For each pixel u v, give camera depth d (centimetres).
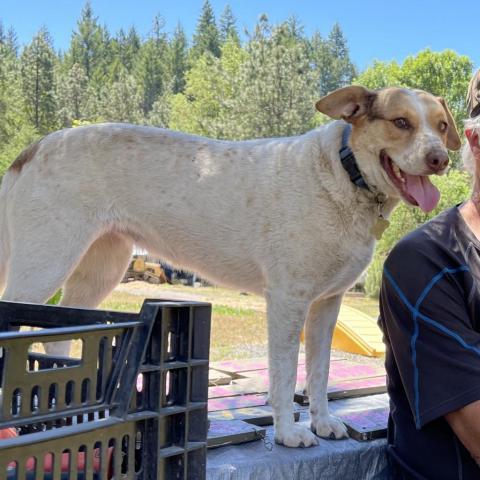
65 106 6275
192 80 6172
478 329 188
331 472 235
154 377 138
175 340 144
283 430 246
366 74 6512
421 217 1845
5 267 334
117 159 316
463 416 176
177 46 9894
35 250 311
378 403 309
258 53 3628
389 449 225
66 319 168
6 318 179
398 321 193
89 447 127
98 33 10525
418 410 182
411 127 264
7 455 113
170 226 313
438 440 196
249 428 244
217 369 391
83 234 313
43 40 6178
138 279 2198
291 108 3416
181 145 319
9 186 334
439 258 190
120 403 133
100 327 130
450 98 6088
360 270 288
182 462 143
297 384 343
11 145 4700
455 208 208
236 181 302
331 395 314
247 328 1171
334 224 277
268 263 287
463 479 192
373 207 280
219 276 315
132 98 6412
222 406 293
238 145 315
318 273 278
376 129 268
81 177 314
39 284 309
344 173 276
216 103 5469
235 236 300
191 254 316
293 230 282
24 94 5897
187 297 1759
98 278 359
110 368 134
